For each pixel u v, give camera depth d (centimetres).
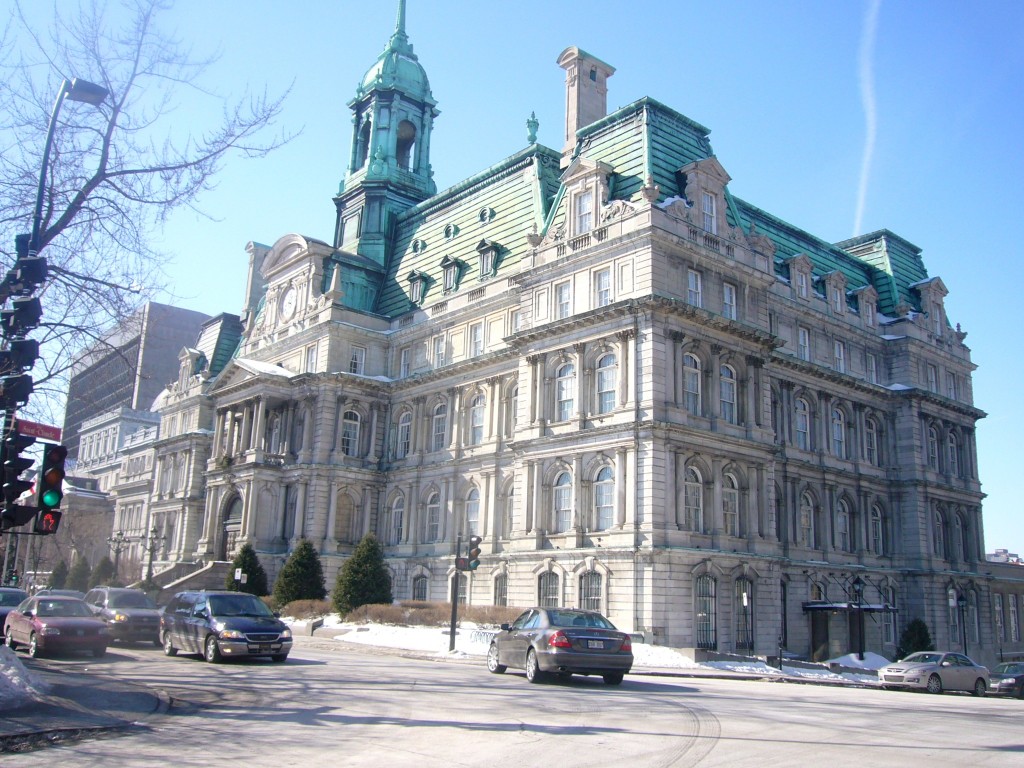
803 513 6494
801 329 6794
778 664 4634
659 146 5647
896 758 1496
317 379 7194
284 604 6253
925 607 6912
